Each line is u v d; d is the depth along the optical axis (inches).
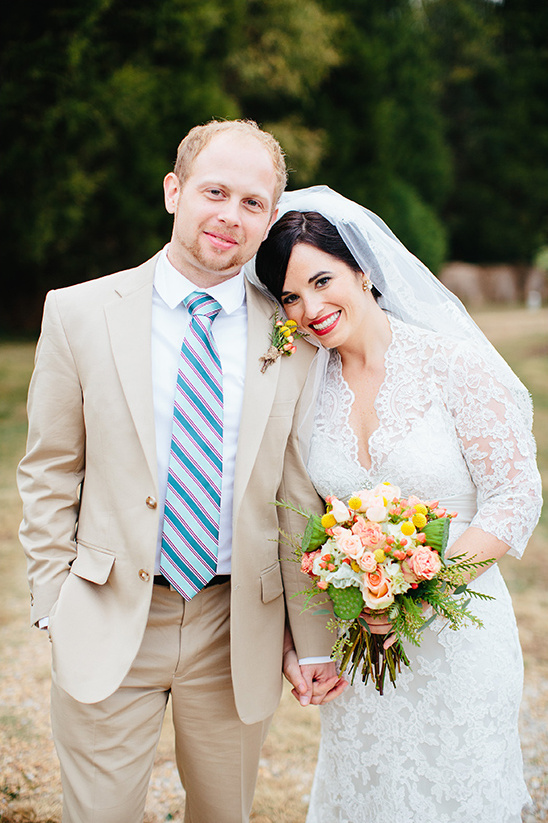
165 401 74.6
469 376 79.8
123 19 417.7
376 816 83.1
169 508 73.0
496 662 80.7
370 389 83.7
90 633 74.5
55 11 353.4
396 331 83.8
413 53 794.2
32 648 148.4
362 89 671.8
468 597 80.0
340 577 71.1
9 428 307.3
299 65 581.0
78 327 74.3
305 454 85.7
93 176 437.1
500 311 738.8
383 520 71.9
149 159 476.4
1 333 509.4
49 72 357.7
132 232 502.9
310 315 79.4
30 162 385.7
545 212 899.4
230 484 75.7
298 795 108.7
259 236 74.2
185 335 74.5
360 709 83.2
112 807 76.8
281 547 82.4
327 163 658.2
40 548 76.0
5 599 167.9
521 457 79.7
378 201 676.1
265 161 73.1
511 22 887.7
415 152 803.4
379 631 74.9
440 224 820.6
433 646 80.0
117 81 406.6
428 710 80.3
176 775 113.3
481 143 904.9
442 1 922.1
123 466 73.4
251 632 78.2
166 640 76.7
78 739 76.3
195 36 466.0
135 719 77.4
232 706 80.3
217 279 76.1
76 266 514.3
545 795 108.0
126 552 73.8
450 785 80.0
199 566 74.1
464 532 79.3
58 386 74.6
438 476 80.0
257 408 75.7
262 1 546.0
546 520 225.0
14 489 239.3
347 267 80.0
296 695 83.4
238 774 83.0
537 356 453.1
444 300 84.1
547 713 127.5
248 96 605.3
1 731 120.5
